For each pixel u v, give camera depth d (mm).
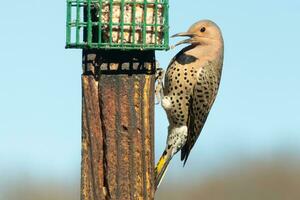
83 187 13758
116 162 13664
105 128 13664
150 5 14070
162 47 13836
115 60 13711
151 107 13742
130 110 13680
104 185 13711
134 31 13906
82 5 13969
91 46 13578
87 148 13711
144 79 13711
